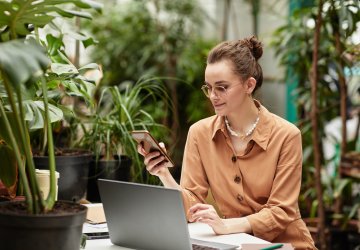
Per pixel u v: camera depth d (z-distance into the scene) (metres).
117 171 3.41
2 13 1.86
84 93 3.18
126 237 2.23
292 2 5.98
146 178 3.59
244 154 2.72
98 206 2.67
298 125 5.01
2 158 2.28
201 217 2.41
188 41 7.09
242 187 2.72
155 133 3.62
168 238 2.10
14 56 1.65
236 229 2.47
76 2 1.86
